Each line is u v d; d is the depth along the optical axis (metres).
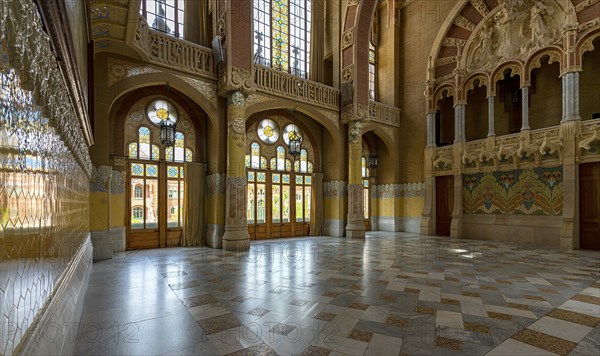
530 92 13.29
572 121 10.64
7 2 1.35
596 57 11.66
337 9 14.73
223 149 10.83
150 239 10.39
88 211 7.40
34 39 1.78
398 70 17.14
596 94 11.63
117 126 9.77
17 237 1.41
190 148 11.35
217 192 10.70
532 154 11.91
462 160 14.09
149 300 4.75
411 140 16.52
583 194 10.61
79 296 4.01
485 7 13.88
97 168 8.11
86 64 6.14
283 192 13.96
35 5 1.87
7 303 1.22
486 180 13.38
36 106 1.93
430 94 15.45
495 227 12.84
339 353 3.09
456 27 14.91
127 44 7.81
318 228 14.70
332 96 14.07
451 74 14.77
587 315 4.16
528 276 6.36
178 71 9.71
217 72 10.63
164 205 10.70
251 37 10.68
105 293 5.11
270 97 11.93
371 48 17.61
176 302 4.66
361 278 6.18
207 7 11.93
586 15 10.65
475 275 6.45
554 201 11.28
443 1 15.39
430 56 15.48
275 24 13.84
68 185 3.52
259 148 13.28
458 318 4.05
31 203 1.72
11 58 1.39
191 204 10.97
